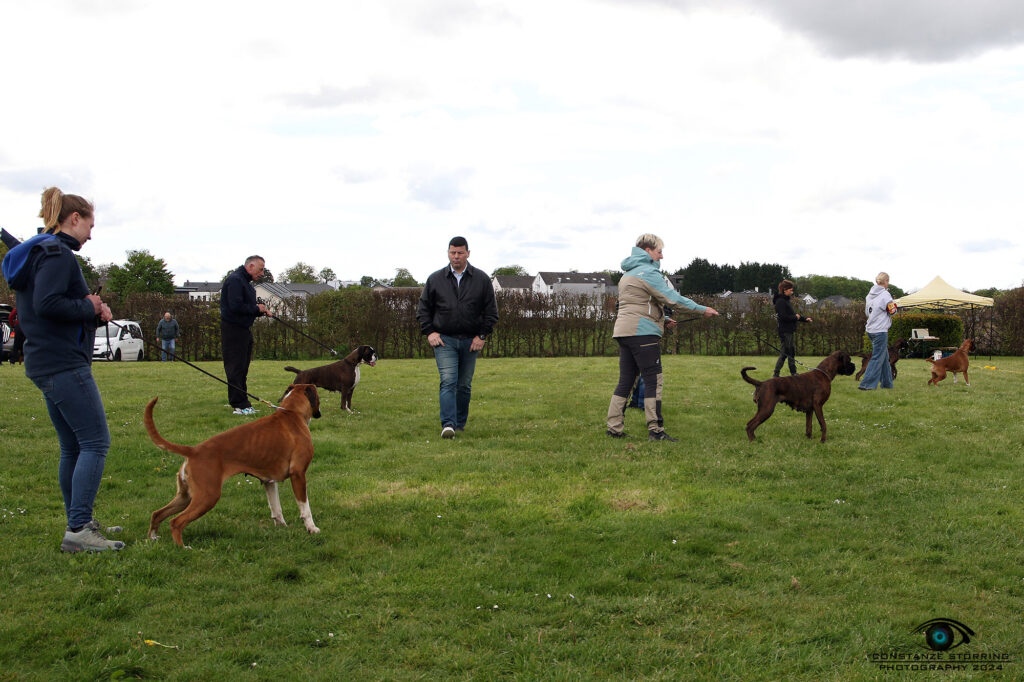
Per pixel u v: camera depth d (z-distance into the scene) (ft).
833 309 80.69
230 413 28.30
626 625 11.12
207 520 15.62
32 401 30.83
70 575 12.59
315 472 19.97
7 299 79.66
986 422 26.73
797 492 18.21
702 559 13.79
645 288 23.85
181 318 75.56
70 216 13.42
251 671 9.67
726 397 33.83
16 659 9.86
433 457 21.70
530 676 9.57
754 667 9.89
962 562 13.67
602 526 15.64
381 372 47.47
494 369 50.75
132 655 9.93
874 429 25.71
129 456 20.98
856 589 12.43
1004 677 9.66
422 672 9.71
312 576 12.87
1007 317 73.92
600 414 29.40
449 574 12.94
